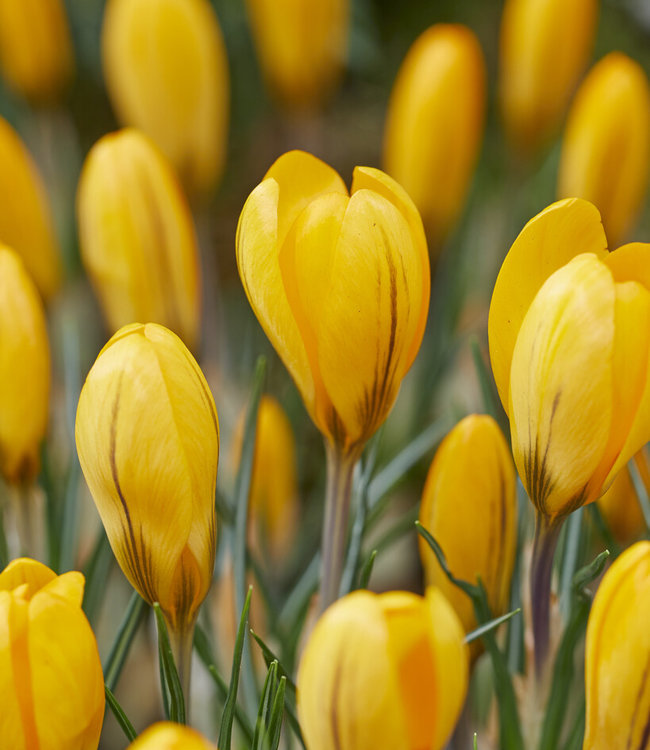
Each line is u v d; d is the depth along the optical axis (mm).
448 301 812
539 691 486
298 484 707
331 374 463
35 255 557
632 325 444
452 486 487
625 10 1233
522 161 762
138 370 449
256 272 457
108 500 456
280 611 607
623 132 585
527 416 453
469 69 614
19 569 449
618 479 517
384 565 729
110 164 519
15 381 499
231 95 1152
